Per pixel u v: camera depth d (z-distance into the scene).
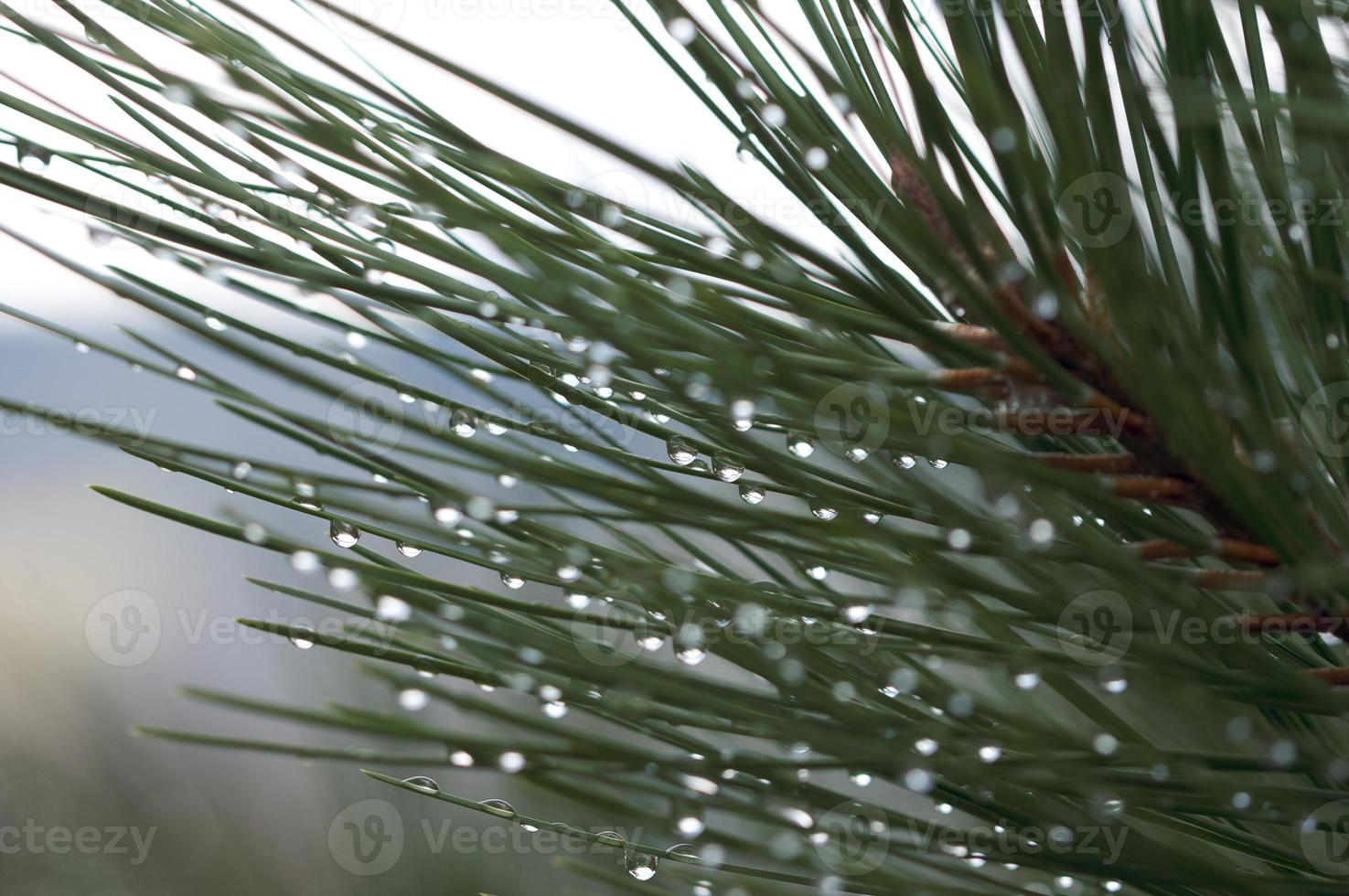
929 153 0.34
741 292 0.36
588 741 0.35
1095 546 0.34
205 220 0.35
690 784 0.35
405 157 0.35
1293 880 0.35
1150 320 0.35
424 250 0.35
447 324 0.35
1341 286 0.35
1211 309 0.35
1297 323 0.37
